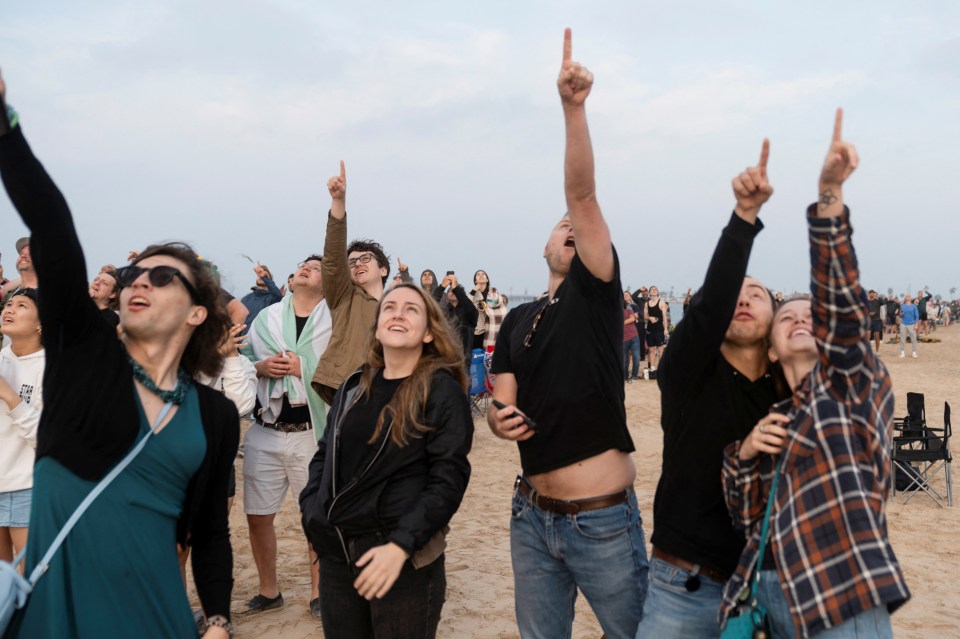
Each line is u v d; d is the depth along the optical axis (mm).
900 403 14930
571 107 2748
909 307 25109
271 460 4695
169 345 2297
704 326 2535
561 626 3182
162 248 2400
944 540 6559
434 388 2865
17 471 3871
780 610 2305
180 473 2232
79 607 2012
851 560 2127
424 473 2861
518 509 3195
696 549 2615
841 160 2152
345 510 2812
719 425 2627
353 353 4523
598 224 2902
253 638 4395
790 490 2266
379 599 2785
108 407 2092
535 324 3143
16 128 1943
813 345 2402
